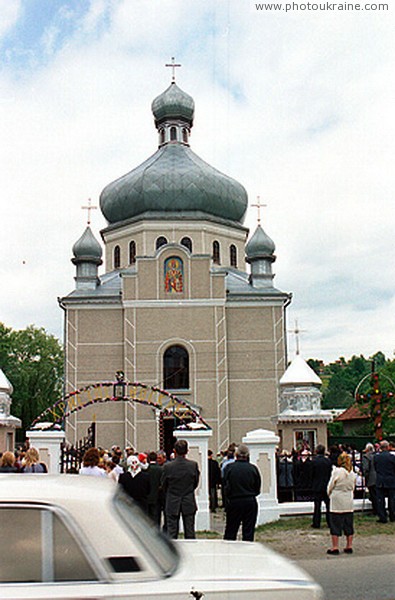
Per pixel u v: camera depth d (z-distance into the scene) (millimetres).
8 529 5047
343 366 153375
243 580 5270
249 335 45406
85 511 5113
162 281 44781
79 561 4992
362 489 21984
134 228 49594
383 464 18469
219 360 44156
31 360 70625
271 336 45438
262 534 17000
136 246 49344
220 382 43875
